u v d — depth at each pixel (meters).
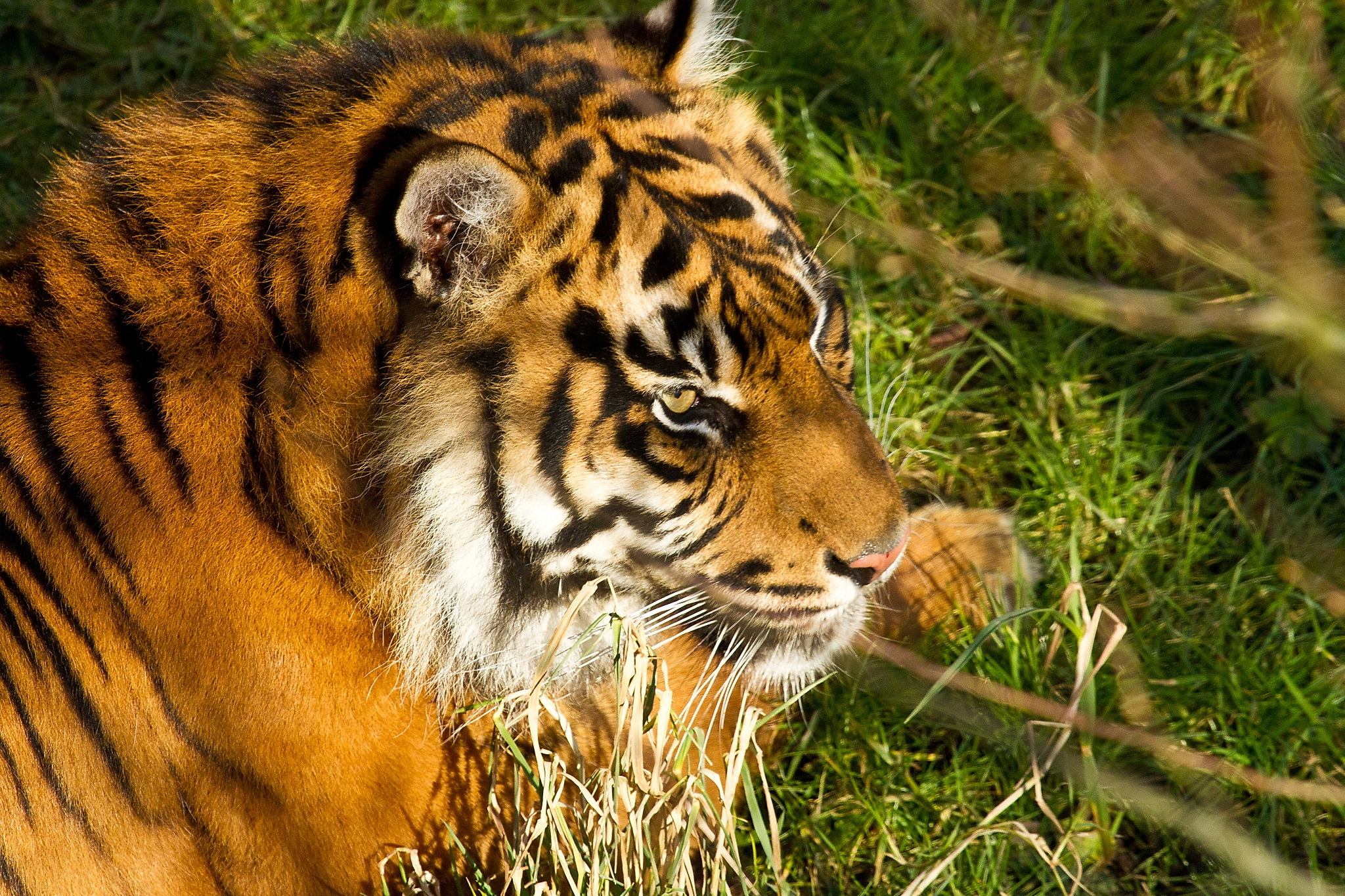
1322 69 4.70
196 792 4.92
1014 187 6.99
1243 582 6.90
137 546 4.74
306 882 5.16
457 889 5.35
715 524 5.08
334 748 5.01
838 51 8.97
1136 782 5.98
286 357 4.76
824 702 6.41
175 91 5.48
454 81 5.09
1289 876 5.26
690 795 5.06
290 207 4.77
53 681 4.71
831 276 5.54
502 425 4.73
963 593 6.80
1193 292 7.48
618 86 5.23
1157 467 7.43
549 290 4.67
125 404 4.76
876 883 5.86
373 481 4.82
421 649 5.10
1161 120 8.43
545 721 5.61
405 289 4.66
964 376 7.98
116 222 4.91
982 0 9.02
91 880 4.84
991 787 6.28
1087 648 5.39
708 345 4.80
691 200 4.93
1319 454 7.13
